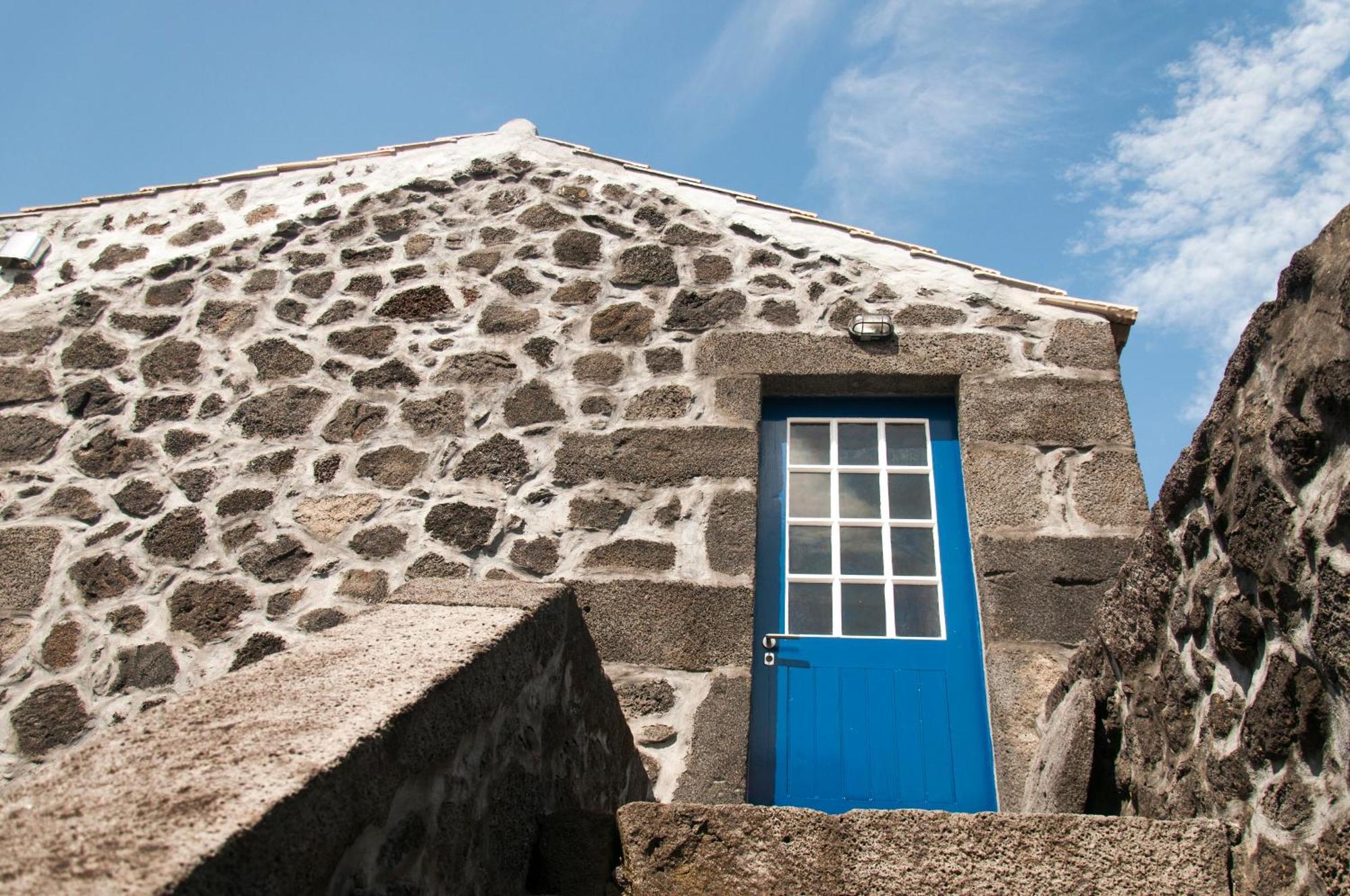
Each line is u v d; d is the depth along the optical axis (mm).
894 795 3771
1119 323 4648
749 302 4773
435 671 1921
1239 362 2312
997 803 3699
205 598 4164
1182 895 2066
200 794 1420
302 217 5262
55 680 4027
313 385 4695
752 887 2141
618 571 4121
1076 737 2992
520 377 4637
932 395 4617
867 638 4066
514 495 4328
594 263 4949
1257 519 2156
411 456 4457
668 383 4574
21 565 4281
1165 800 2561
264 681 1866
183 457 4535
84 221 5383
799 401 4660
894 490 4414
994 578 4008
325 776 1511
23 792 1435
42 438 4625
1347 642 1839
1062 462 4246
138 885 1214
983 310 4672
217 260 5141
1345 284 1920
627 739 3127
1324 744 1942
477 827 2027
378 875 1671
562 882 2236
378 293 4961
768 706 3953
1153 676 2688
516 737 2242
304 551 4246
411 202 5254
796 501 4406
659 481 4320
